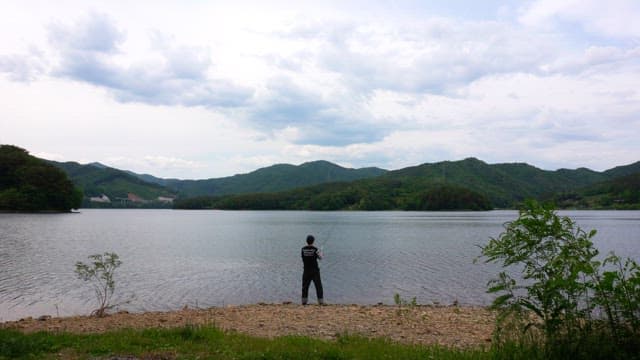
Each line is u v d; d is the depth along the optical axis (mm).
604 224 100750
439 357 8188
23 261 36219
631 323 6766
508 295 7547
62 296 22953
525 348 7539
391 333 11664
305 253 17375
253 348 8945
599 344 6855
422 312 15055
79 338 9844
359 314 14617
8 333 9789
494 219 136375
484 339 10898
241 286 26672
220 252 46156
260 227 96688
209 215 184500
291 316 14227
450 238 65688
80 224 97000
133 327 12328
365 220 132625
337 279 29453
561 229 7176
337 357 8297
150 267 34594
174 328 10922
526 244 7320
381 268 34562
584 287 6820
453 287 26547
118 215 173500
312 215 182625
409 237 67875
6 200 135375
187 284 27172
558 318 7141
